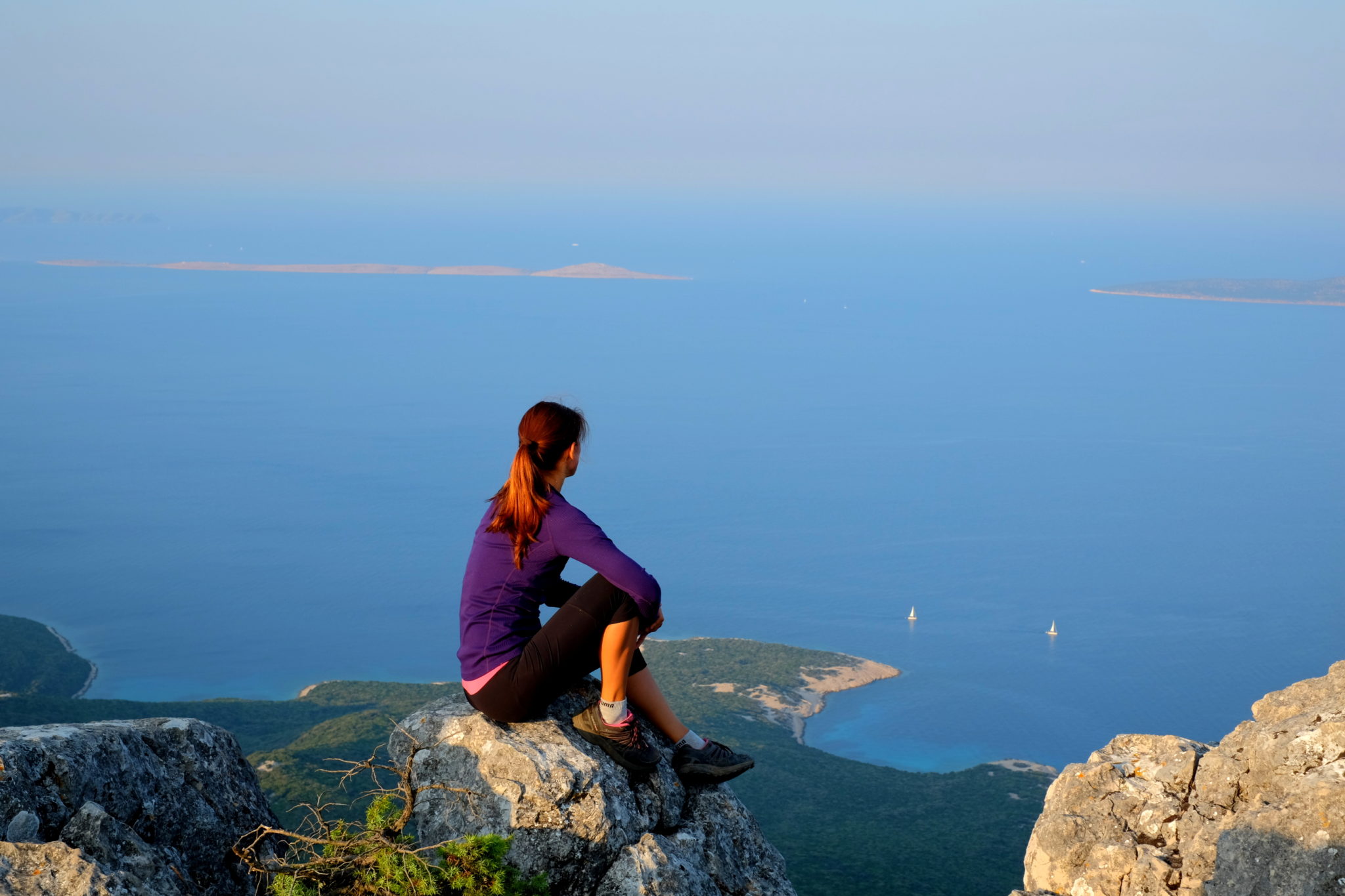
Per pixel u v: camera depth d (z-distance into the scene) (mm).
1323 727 5438
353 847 4285
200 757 4652
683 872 4684
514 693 4672
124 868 3684
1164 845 6227
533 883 4301
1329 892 4797
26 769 3721
